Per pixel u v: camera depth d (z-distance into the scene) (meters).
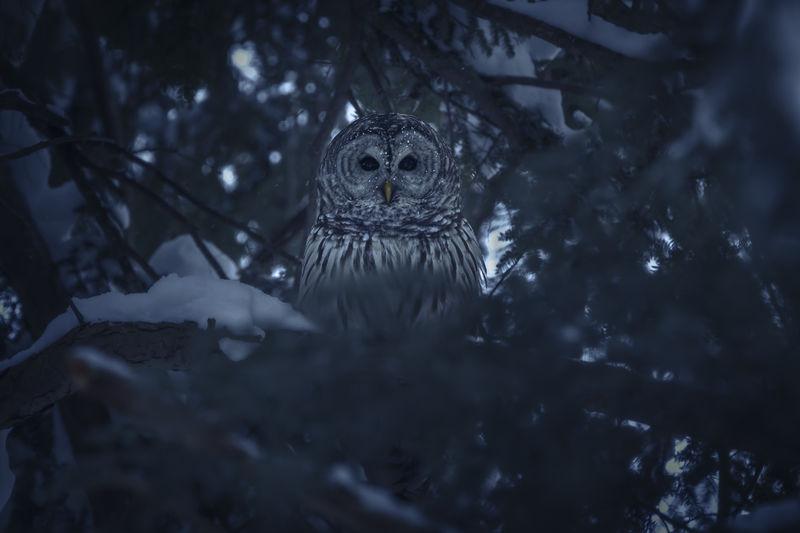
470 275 9.77
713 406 4.52
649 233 5.15
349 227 9.81
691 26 4.91
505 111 10.05
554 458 4.74
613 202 5.29
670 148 5.34
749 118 4.31
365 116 10.30
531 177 5.64
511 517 4.80
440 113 11.27
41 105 10.24
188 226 11.37
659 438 4.83
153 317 6.90
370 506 4.34
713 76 4.50
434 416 4.79
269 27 9.96
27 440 10.62
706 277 4.53
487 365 4.62
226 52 10.14
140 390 4.11
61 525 8.96
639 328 4.61
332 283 8.49
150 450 4.85
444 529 4.32
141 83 12.77
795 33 4.16
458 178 10.05
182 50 9.68
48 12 12.61
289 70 11.06
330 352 4.90
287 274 11.86
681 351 4.45
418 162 9.75
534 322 4.72
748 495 5.45
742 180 4.44
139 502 5.48
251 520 5.50
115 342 6.82
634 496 4.97
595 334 4.65
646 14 8.11
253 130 12.66
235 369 4.95
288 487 4.37
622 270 4.79
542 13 8.59
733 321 4.44
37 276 10.89
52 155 12.29
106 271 11.55
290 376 4.87
